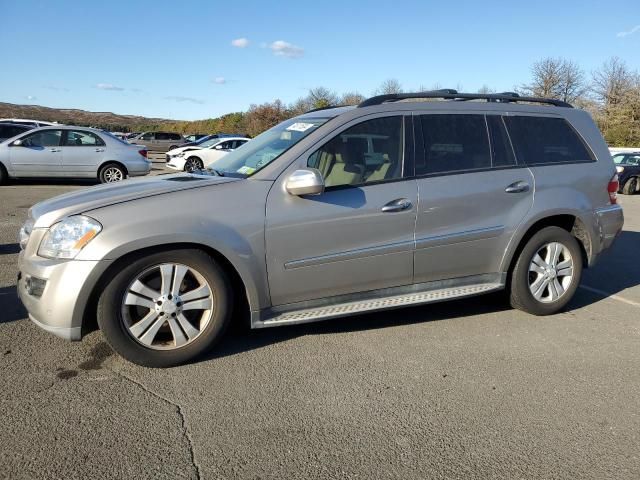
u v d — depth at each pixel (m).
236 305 3.86
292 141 3.95
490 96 4.60
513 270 4.58
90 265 3.21
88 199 3.51
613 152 21.14
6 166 13.23
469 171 4.30
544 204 4.54
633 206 14.98
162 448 2.66
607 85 46.31
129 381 3.32
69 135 13.74
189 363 3.59
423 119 4.24
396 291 4.14
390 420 2.98
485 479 2.51
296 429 2.87
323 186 3.56
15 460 2.53
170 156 20.05
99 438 2.72
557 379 3.54
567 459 2.68
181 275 3.46
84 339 3.91
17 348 3.73
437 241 4.14
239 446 2.70
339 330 4.25
